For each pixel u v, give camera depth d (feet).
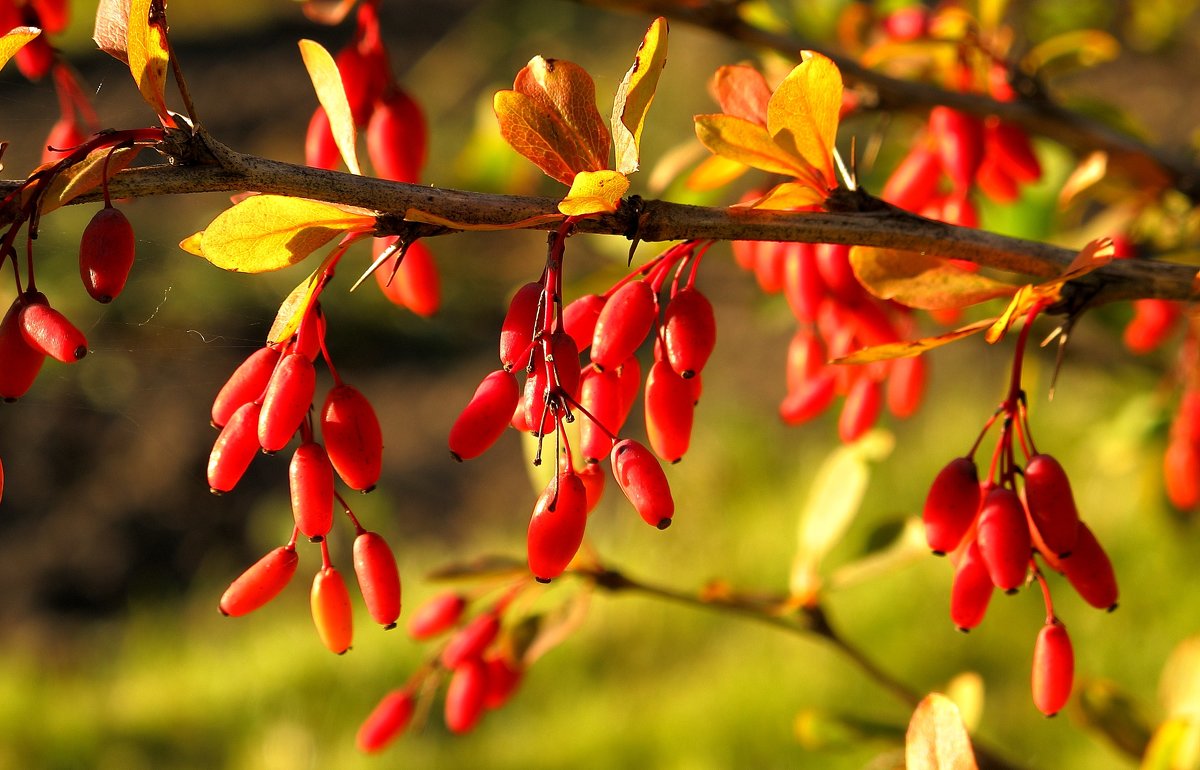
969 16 1.73
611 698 3.69
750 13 1.79
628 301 1.39
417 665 3.92
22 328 1.36
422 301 1.52
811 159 1.43
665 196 1.83
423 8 8.04
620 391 1.42
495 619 1.64
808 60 1.40
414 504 5.07
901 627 3.69
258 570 1.41
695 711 3.54
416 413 5.54
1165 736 1.54
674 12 1.67
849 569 1.67
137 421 5.23
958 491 1.41
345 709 3.84
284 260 1.39
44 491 5.18
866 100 1.68
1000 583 1.40
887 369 1.66
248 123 6.86
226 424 1.39
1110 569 1.41
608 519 4.69
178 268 5.33
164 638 4.40
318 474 1.38
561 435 1.41
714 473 4.70
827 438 4.87
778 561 4.24
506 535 4.75
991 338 1.41
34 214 1.36
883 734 1.68
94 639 4.47
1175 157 1.72
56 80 1.54
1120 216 1.88
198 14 8.55
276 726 3.76
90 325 5.09
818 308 1.55
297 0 1.59
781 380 5.34
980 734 3.23
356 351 5.83
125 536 4.93
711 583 1.67
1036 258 1.45
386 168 1.52
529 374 1.38
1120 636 3.42
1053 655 1.43
